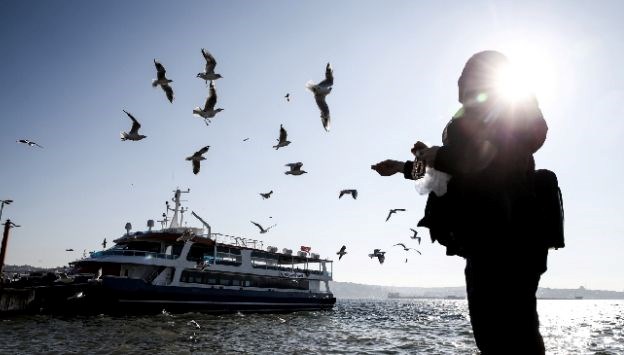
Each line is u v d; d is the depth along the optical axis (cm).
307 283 4991
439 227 185
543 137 184
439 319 5441
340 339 2639
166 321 3173
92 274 3719
